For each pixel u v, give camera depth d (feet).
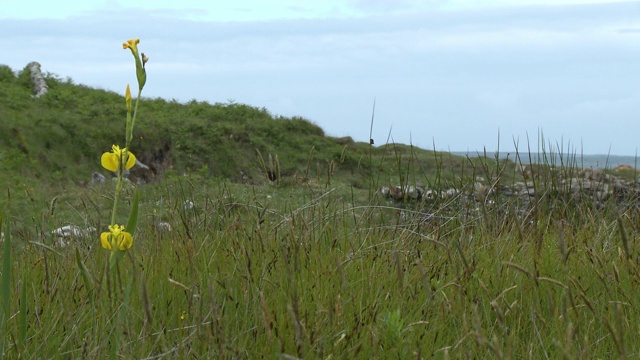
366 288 10.81
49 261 12.30
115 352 7.91
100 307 8.96
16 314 8.95
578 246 13.48
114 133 54.13
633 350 9.00
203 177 45.27
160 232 14.46
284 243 11.91
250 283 10.08
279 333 8.75
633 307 10.19
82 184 46.21
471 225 15.48
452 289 10.42
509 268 11.68
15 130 48.44
